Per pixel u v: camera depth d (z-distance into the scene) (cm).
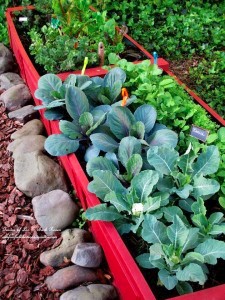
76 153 291
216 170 244
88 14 388
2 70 436
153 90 303
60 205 282
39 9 436
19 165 312
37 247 270
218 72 433
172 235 208
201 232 222
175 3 527
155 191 250
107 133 285
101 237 245
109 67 341
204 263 219
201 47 466
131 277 203
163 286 219
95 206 232
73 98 291
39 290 247
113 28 383
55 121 309
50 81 323
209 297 189
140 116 287
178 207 232
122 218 236
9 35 466
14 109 387
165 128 284
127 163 250
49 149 276
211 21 491
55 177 305
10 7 507
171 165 248
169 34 484
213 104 394
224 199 237
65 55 361
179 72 446
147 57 388
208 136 272
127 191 243
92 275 249
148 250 233
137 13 502
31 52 386
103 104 313
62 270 249
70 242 264
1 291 249
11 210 295
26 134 352
